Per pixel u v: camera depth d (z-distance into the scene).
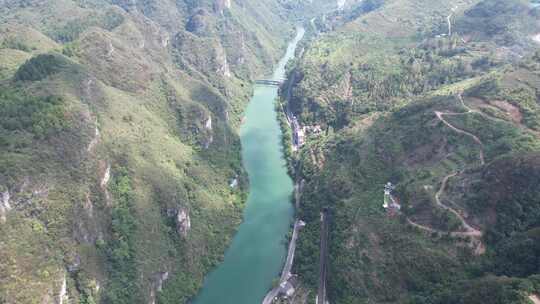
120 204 185.25
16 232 139.12
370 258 184.00
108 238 173.88
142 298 168.75
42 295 133.62
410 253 175.25
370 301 170.88
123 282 167.62
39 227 146.50
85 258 157.75
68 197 160.25
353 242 194.25
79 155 173.00
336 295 182.50
